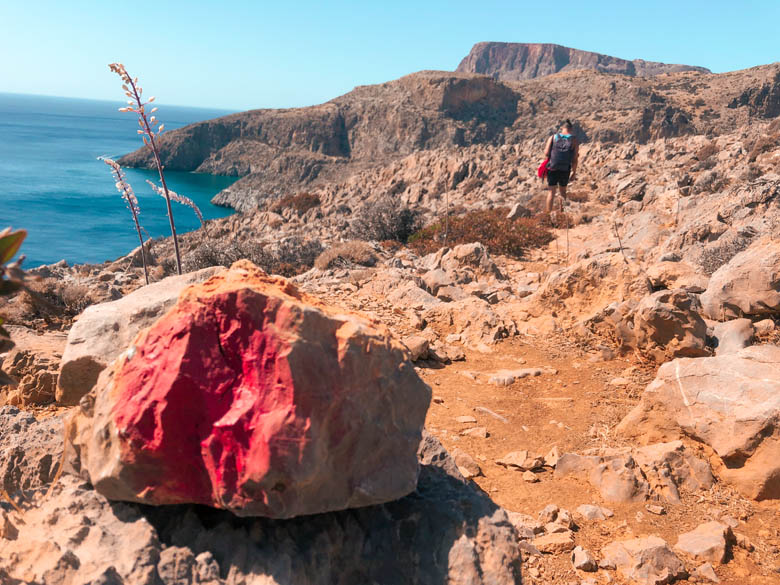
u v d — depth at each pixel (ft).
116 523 8.29
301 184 522.47
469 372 25.89
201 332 7.88
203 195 453.58
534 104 578.25
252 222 162.61
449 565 8.86
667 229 48.39
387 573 8.89
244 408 7.57
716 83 535.60
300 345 7.60
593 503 16.85
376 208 73.15
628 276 30.42
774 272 26.32
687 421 19.03
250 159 578.66
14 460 11.25
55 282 31.40
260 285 8.52
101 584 6.68
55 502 8.77
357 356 8.16
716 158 86.28
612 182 87.04
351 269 46.06
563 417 21.86
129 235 187.73
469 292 37.24
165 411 7.68
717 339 25.54
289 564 7.98
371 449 8.45
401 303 34.60
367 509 9.36
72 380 11.68
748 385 18.66
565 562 14.37
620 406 22.53
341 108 616.39
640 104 504.02
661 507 16.48
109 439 8.25
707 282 30.42
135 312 11.71
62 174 368.07
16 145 609.01
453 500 9.78
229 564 8.05
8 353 22.71
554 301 32.09
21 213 218.18
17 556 7.44
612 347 28.09
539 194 84.58
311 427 7.53
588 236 56.59
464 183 142.31
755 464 17.25
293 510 7.72
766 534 15.57
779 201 41.37
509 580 8.75
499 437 20.38
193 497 8.06
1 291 5.35
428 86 583.58
